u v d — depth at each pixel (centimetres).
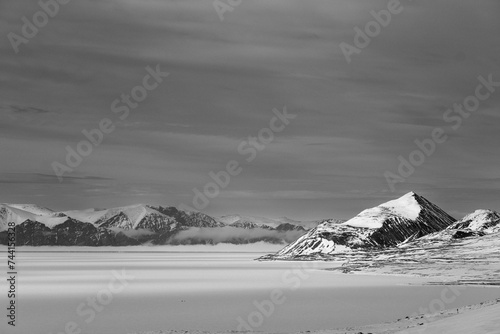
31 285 15412
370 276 18312
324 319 7844
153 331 6419
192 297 11538
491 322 4638
